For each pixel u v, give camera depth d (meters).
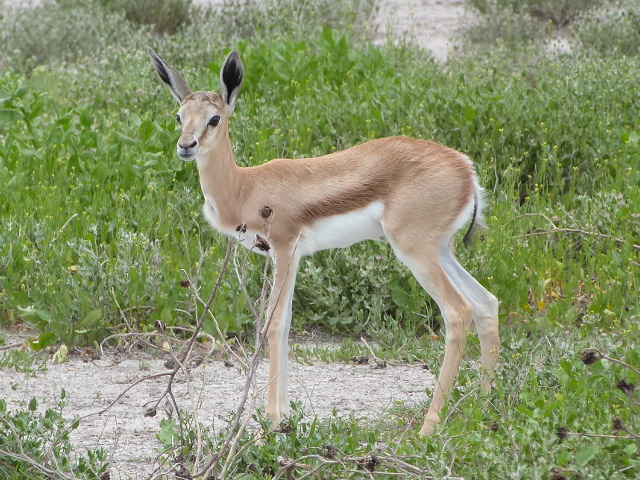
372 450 9.07
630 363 10.70
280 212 11.22
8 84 21.06
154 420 11.38
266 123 20.30
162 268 15.11
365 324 14.39
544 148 18.44
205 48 27.75
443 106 20.05
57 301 14.12
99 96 24.97
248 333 14.34
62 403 10.12
